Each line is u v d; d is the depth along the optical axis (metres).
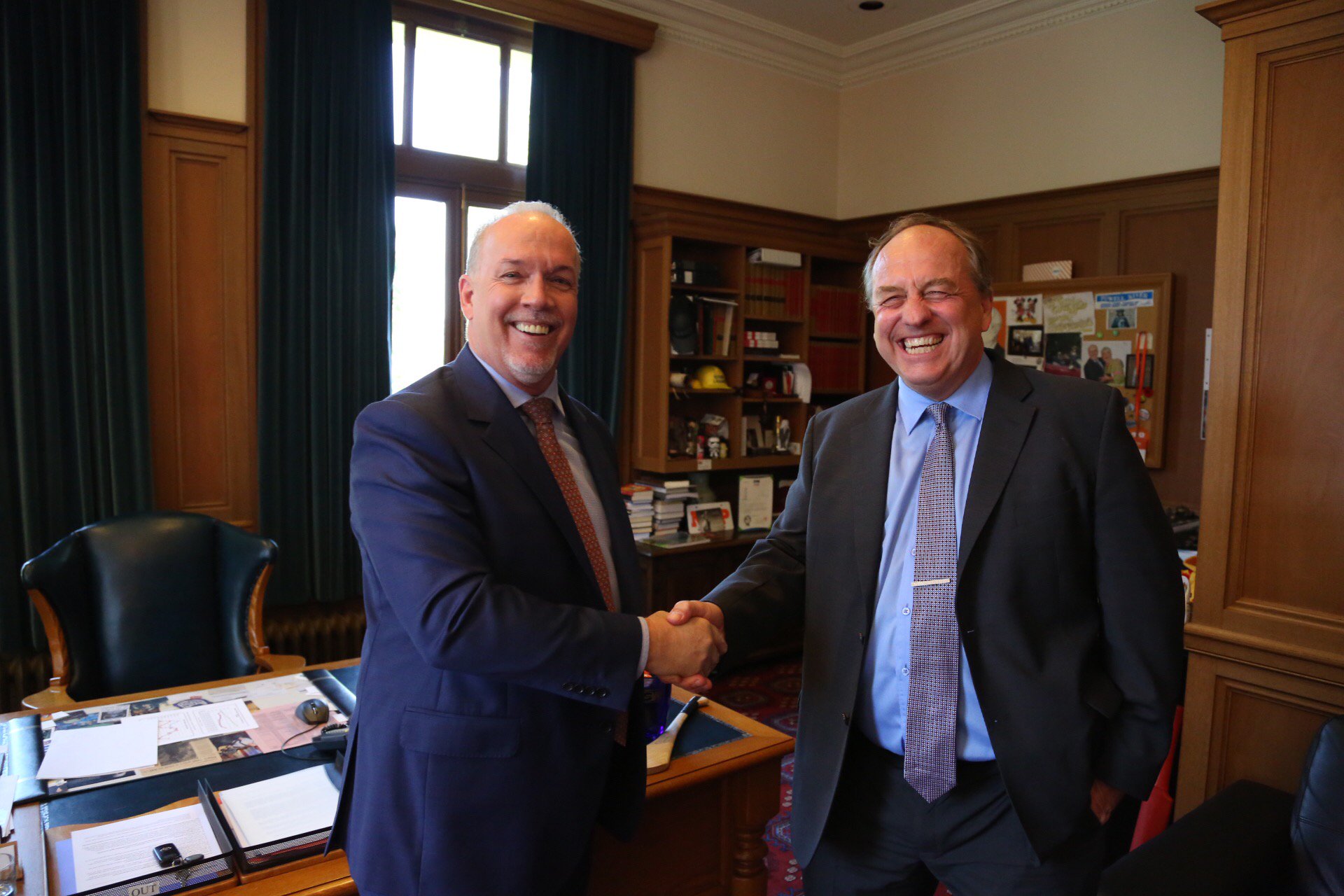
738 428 4.88
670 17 4.79
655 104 4.88
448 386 1.33
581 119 4.44
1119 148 4.48
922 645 1.43
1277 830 1.95
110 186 3.27
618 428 4.63
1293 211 2.22
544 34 4.30
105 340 3.29
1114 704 1.39
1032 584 1.39
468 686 1.21
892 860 1.52
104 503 3.35
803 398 5.11
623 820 1.44
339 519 3.78
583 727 1.29
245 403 3.66
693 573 4.59
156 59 3.41
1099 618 1.46
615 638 1.22
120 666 2.51
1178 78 4.26
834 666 1.53
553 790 1.25
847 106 5.72
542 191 4.33
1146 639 1.39
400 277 4.14
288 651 3.80
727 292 4.79
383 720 1.24
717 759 1.74
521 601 1.16
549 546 1.30
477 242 1.40
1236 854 1.84
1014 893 1.39
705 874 1.77
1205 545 2.42
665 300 4.53
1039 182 4.80
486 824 1.21
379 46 3.77
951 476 1.48
